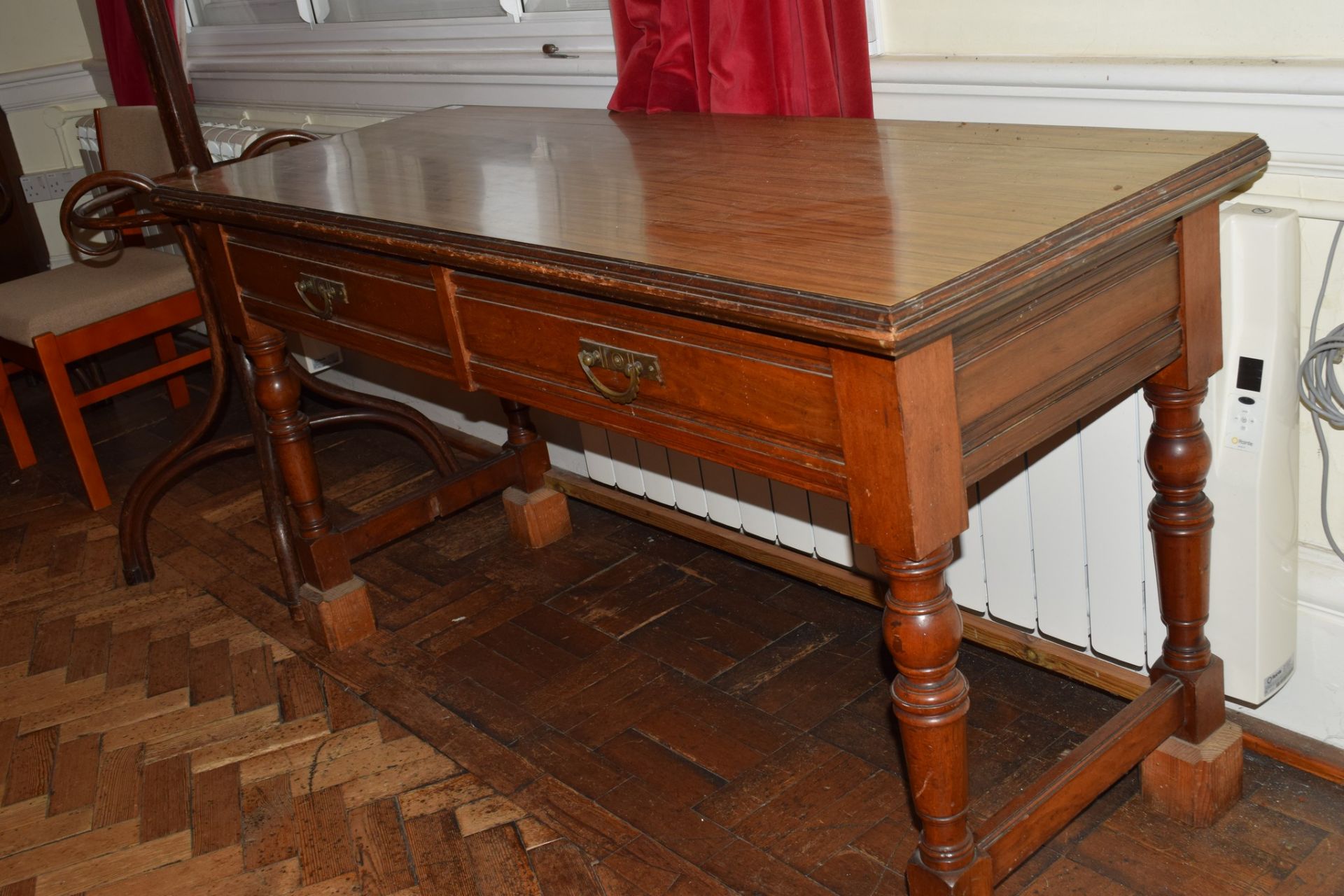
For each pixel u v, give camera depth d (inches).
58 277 124.6
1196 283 52.4
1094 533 65.8
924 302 39.5
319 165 79.1
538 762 75.5
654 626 88.7
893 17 71.1
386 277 64.1
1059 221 45.1
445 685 85.0
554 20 95.3
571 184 63.6
